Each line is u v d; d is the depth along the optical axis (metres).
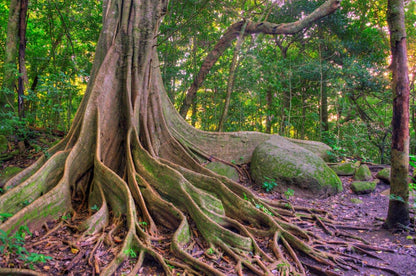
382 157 15.16
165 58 13.45
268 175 8.59
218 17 15.16
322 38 15.95
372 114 18.28
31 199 5.07
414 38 16.61
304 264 4.86
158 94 8.14
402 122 5.82
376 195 8.51
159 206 5.64
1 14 12.89
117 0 7.76
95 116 6.82
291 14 15.21
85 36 13.70
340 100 14.22
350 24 15.82
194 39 15.01
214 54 12.79
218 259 4.66
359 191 8.55
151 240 4.88
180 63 15.52
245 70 13.70
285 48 16.56
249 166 9.88
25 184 5.06
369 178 9.35
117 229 5.06
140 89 7.52
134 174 6.21
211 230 5.10
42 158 6.25
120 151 7.16
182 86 15.92
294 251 5.23
